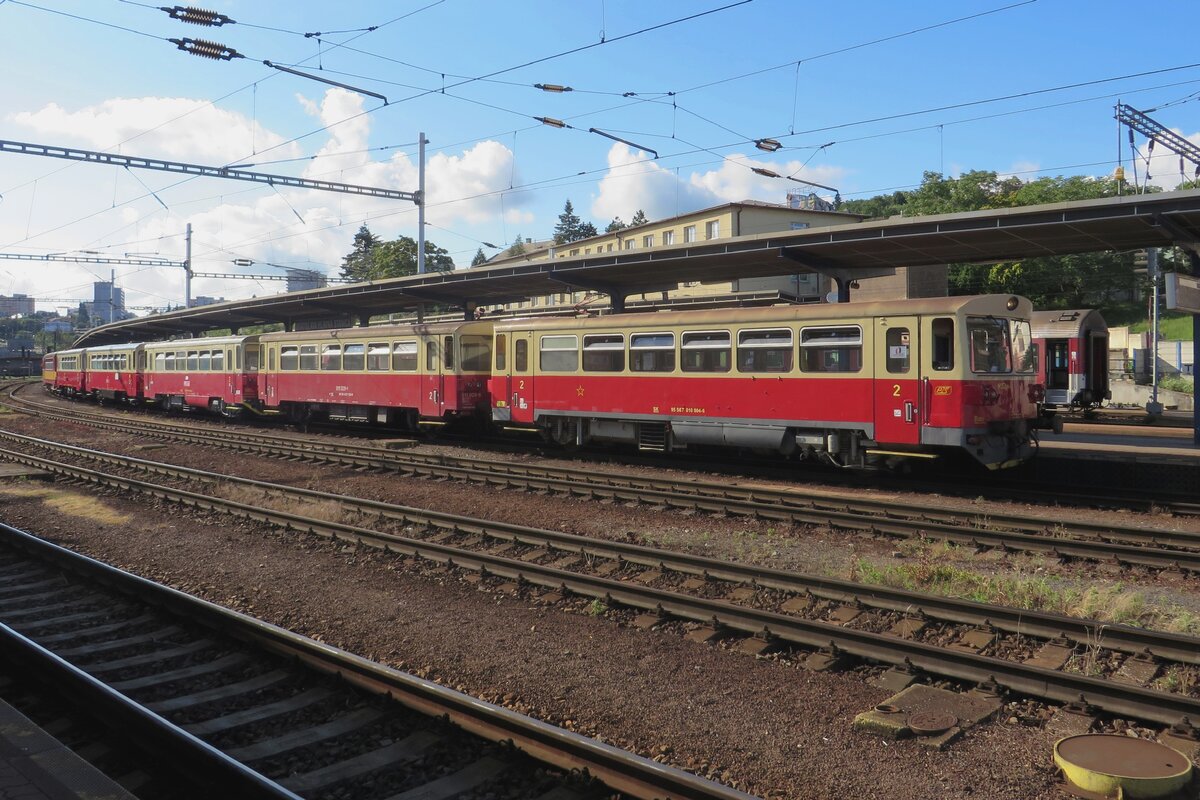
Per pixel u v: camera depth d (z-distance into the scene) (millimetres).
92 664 7445
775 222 50875
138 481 16734
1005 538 11023
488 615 8688
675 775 4852
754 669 7160
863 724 5980
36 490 17406
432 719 6027
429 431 25547
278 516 13164
